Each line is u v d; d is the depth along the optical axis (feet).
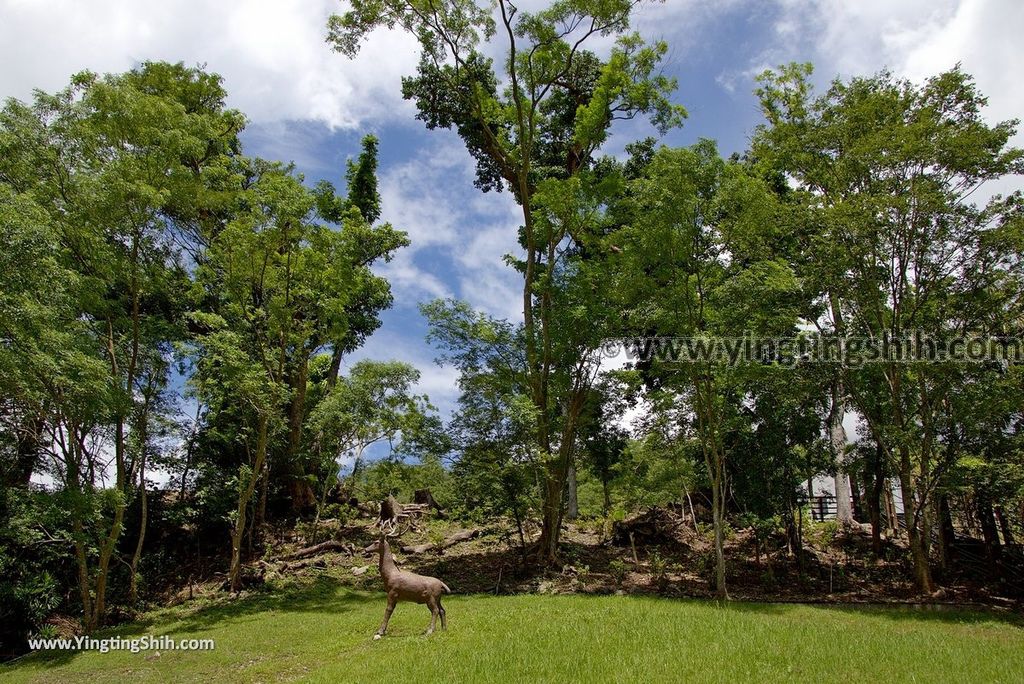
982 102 53.83
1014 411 50.80
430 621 39.96
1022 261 51.39
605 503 79.87
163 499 69.15
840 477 76.43
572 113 79.87
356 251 76.74
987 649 30.78
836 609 47.26
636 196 59.93
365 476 76.18
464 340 62.13
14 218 37.09
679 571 63.10
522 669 26.81
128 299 53.01
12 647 46.16
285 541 71.77
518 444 60.70
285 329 63.72
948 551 63.16
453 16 65.00
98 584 49.67
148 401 54.95
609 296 61.16
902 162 53.67
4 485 47.14
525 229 78.95
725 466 59.72
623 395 66.49
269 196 57.06
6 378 39.17
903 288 55.77
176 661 37.91
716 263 54.95
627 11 63.82
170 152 50.39
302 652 37.63
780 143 64.03
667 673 26.05
